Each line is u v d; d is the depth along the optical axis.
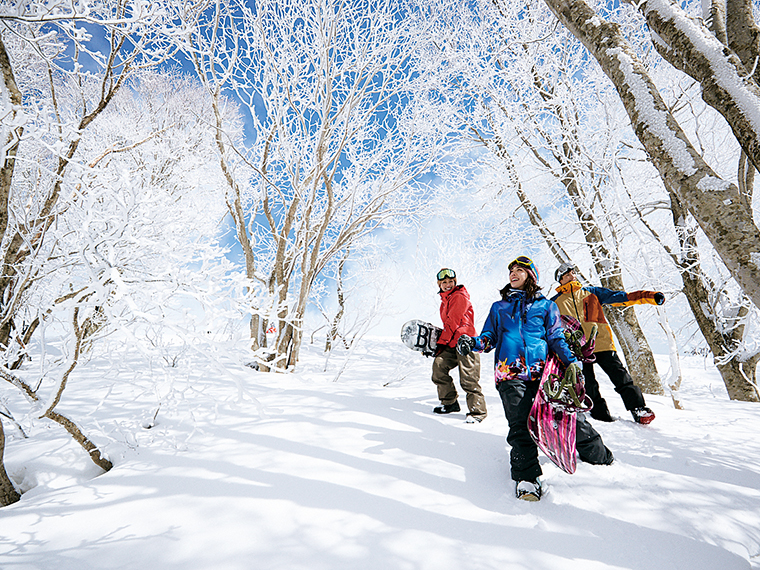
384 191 7.20
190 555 1.55
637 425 3.07
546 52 6.02
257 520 1.75
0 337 3.32
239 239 5.93
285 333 5.60
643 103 2.03
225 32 5.16
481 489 2.04
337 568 1.46
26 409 3.26
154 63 3.32
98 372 4.06
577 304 3.39
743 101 1.87
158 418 3.04
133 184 2.15
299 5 5.83
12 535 1.70
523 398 2.12
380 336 11.26
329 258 6.84
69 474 2.38
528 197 7.17
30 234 2.96
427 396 3.95
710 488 2.05
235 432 2.78
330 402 3.51
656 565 1.51
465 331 3.18
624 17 5.99
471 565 1.49
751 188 4.60
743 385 5.65
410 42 6.71
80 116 3.95
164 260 2.49
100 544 1.63
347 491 1.98
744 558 1.57
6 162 2.20
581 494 1.99
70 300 2.06
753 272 1.65
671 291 5.82
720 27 2.93
